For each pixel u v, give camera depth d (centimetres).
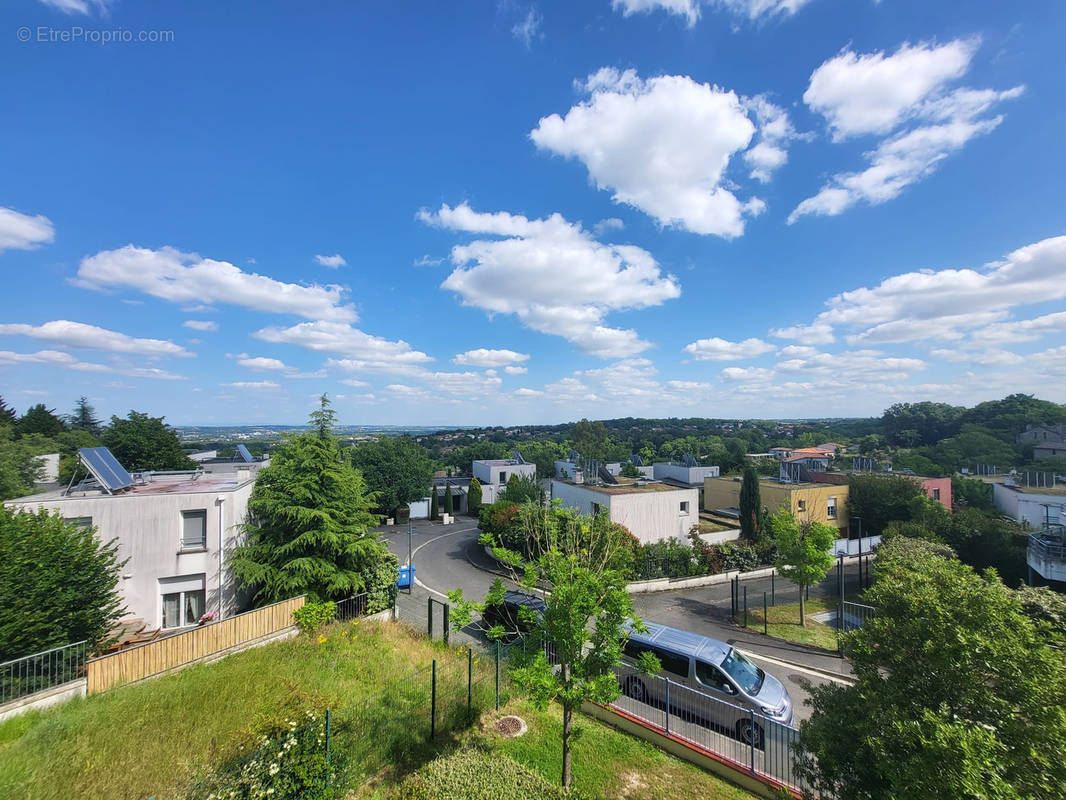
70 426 5712
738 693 994
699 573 2502
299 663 1220
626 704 1064
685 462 4941
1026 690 471
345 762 743
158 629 1580
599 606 782
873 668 600
